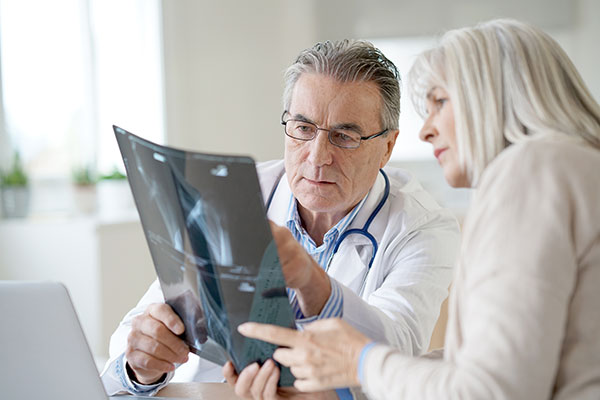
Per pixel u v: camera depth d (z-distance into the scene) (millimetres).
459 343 885
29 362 957
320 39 4012
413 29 3910
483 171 949
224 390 1276
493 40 958
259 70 3938
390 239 1514
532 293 780
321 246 1548
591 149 870
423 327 1386
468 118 952
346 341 927
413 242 1504
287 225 1579
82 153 3537
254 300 979
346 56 1415
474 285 823
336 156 1412
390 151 1570
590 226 812
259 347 1015
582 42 3697
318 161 1402
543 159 833
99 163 3691
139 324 1202
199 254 988
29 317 961
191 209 956
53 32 3438
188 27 3830
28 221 3193
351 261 1512
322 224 1562
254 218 915
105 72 3693
